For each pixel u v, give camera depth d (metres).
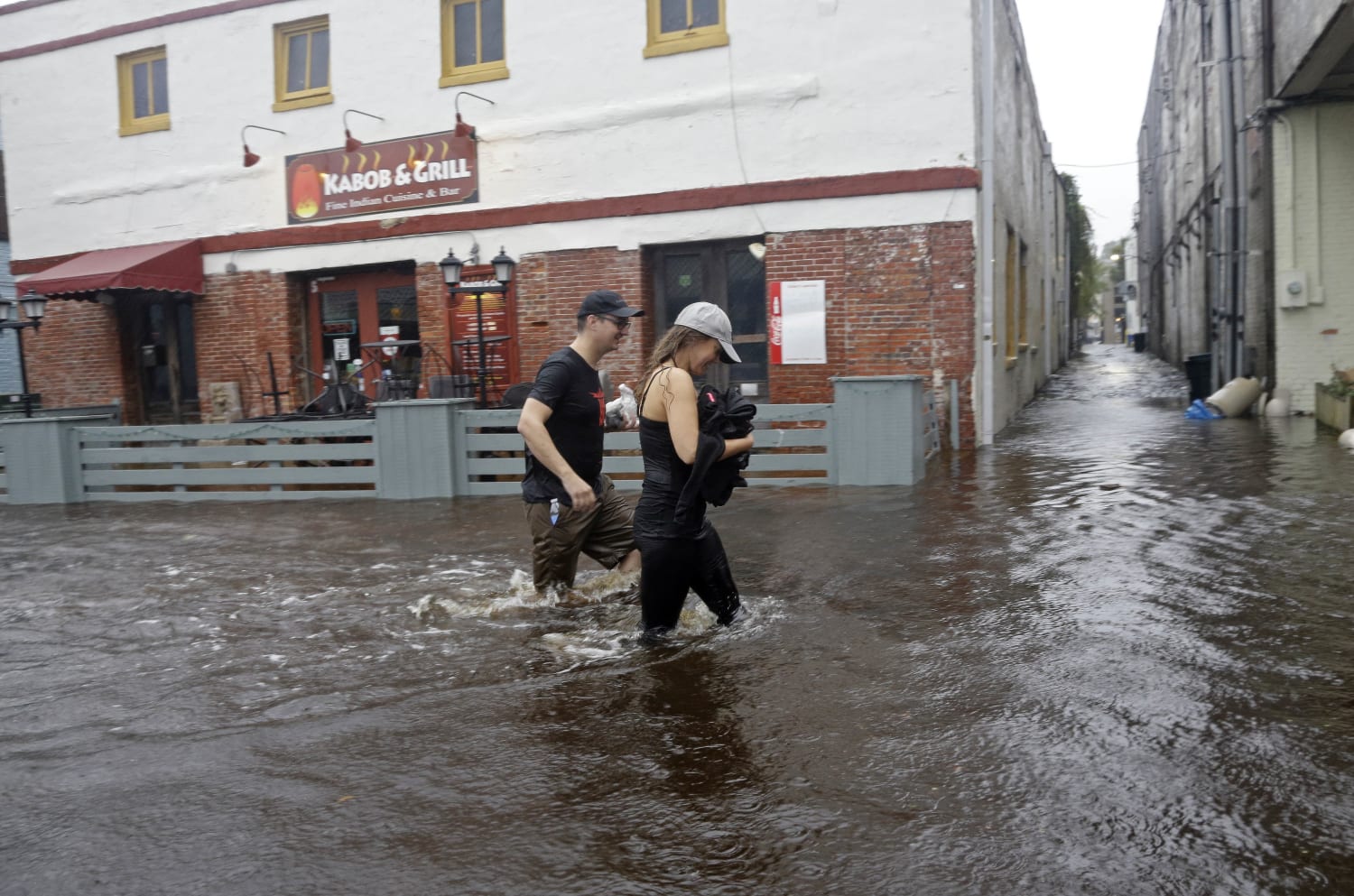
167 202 15.35
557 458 5.03
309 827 3.00
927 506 7.91
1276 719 3.46
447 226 13.63
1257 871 2.56
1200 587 5.16
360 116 14.05
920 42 11.40
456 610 5.45
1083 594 5.15
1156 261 38.62
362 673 4.42
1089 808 2.91
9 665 4.77
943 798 3.02
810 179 11.88
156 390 16.02
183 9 14.97
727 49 12.14
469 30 13.59
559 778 3.28
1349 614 4.61
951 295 11.48
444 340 13.78
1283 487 7.94
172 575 6.75
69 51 15.82
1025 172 18.89
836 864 2.69
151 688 4.34
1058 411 16.61
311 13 14.22
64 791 3.30
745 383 12.68
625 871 2.70
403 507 9.39
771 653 4.44
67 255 16.12
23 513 10.44
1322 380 13.41
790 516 7.77
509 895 2.60
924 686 3.95
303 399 14.93
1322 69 11.73
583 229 12.95
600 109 12.76
